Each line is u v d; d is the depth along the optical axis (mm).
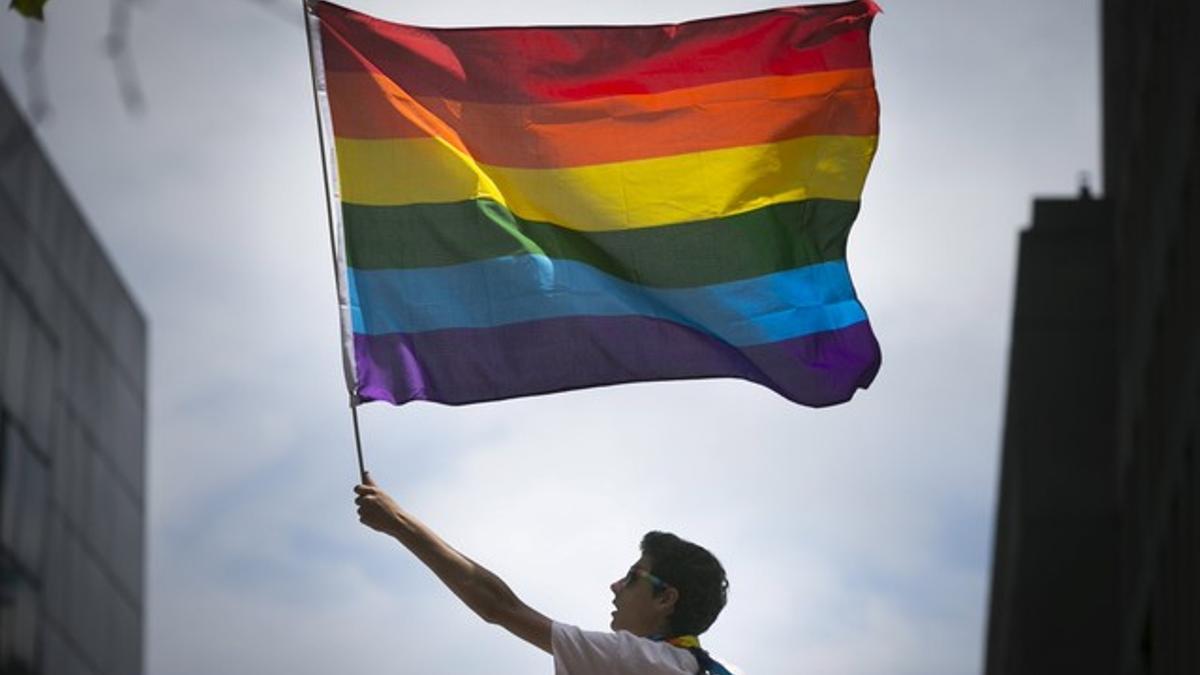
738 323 13648
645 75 13922
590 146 13883
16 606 54938
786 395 13664
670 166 13797
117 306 68312
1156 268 51125
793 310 13703
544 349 13570
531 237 13727
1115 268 72625
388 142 13820
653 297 13688
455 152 13828
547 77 13922
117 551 67125
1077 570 70625
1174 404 47312
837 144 13875
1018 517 71500
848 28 13859
